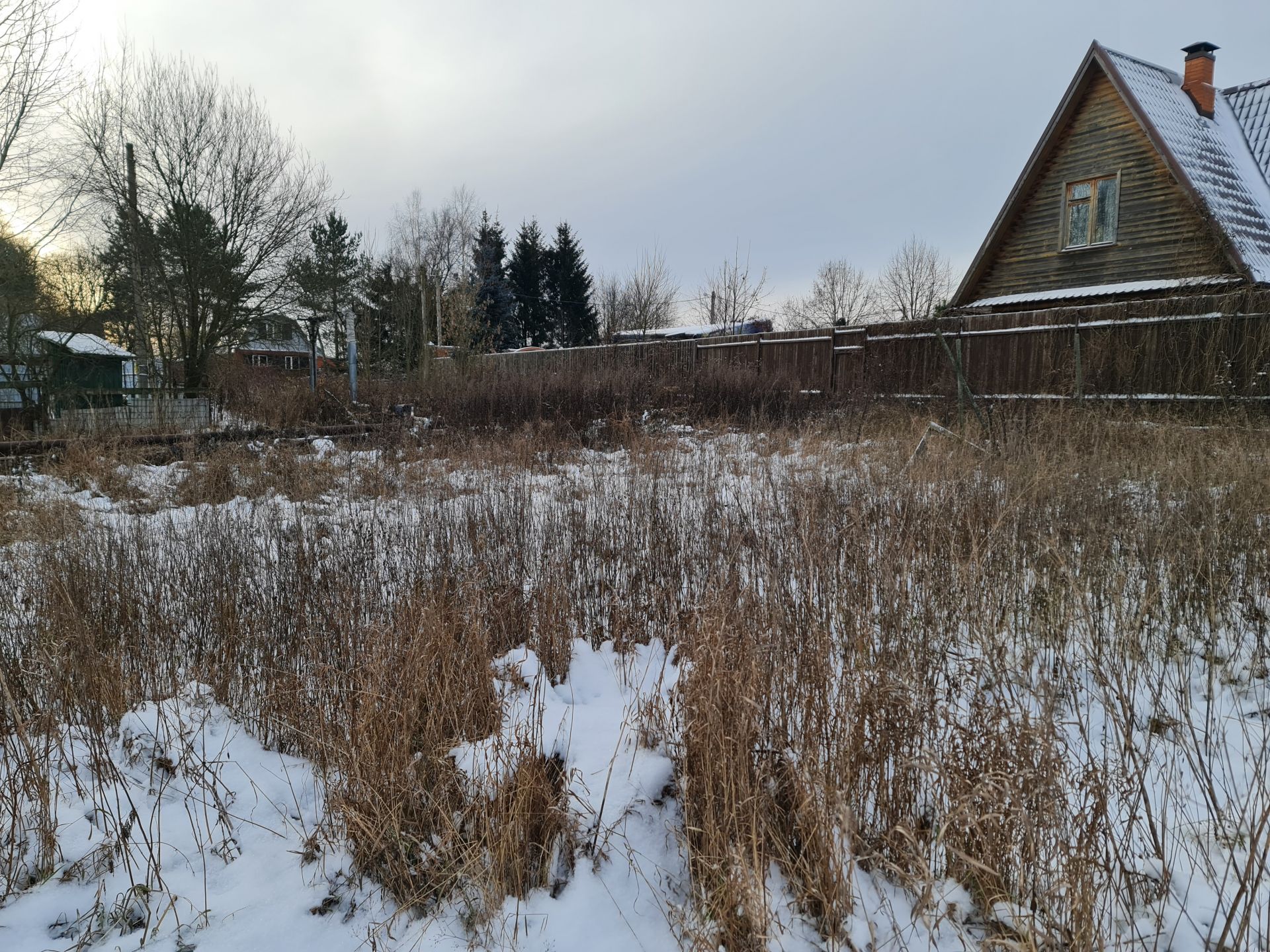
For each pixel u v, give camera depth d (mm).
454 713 3006
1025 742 2295
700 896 2230
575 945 2152
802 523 4379
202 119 17828
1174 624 3562
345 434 11555
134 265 17344
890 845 2381
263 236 19141
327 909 2340
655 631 4293
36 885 2393
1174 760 2652
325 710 3201
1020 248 15641
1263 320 9234
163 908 2311
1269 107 15180
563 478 7820
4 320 14312
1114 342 10625
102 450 9406
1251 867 1907
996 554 4258
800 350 15453
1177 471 5832
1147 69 14609
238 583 4352
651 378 14469
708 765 2340
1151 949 2070
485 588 4270
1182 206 13094
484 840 2434
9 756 2736
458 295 30453
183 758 2820
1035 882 2186
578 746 2988
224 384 16266
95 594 4148
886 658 3074
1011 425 8586
